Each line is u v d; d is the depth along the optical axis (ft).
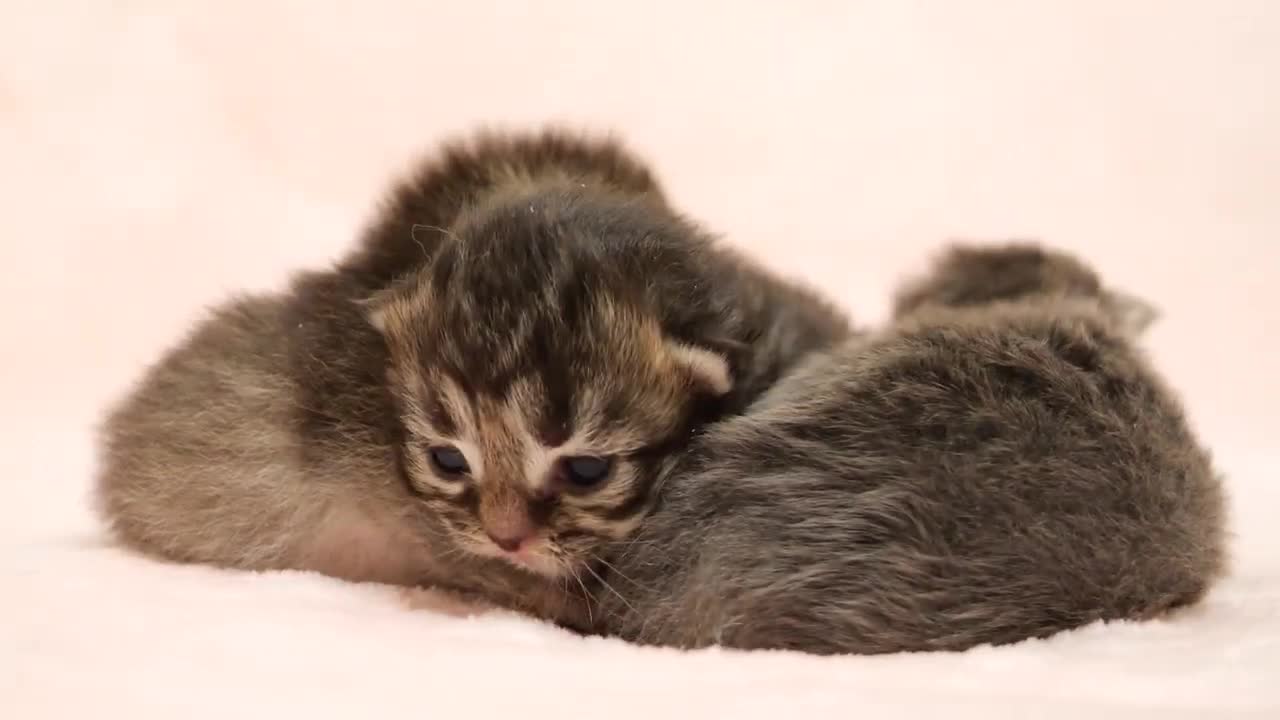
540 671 1.72
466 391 1.86
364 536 1.98
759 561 1.81
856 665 1.74
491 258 1.89
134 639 1.73
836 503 1.81
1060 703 1.67
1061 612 1.80
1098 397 1.83
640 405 1.87
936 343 1.86
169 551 2.01
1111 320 1.93
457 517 1.89
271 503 1.98
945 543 1.80
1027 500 1.80
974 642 1.79
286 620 1.79
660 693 1.69
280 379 1.99
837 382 1.86
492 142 2.13
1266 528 2.23
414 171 2.10
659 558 1.85
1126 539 1.80
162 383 2.04
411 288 1.92
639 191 2.12
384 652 1.74
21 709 1.64
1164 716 1.66
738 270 2.04
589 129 2.42
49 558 1.93
